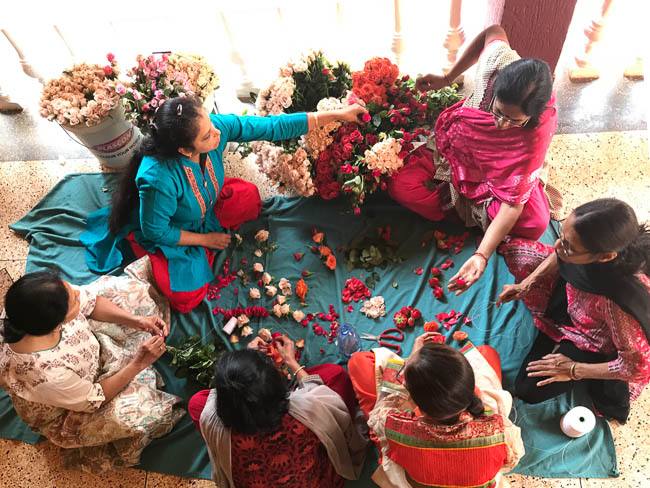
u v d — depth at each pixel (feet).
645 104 11.08
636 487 7.61
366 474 7.87
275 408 5.87
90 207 10.88
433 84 9.92
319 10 11.37
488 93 8.13
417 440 5.91
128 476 8.20
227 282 9.71
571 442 7.88
